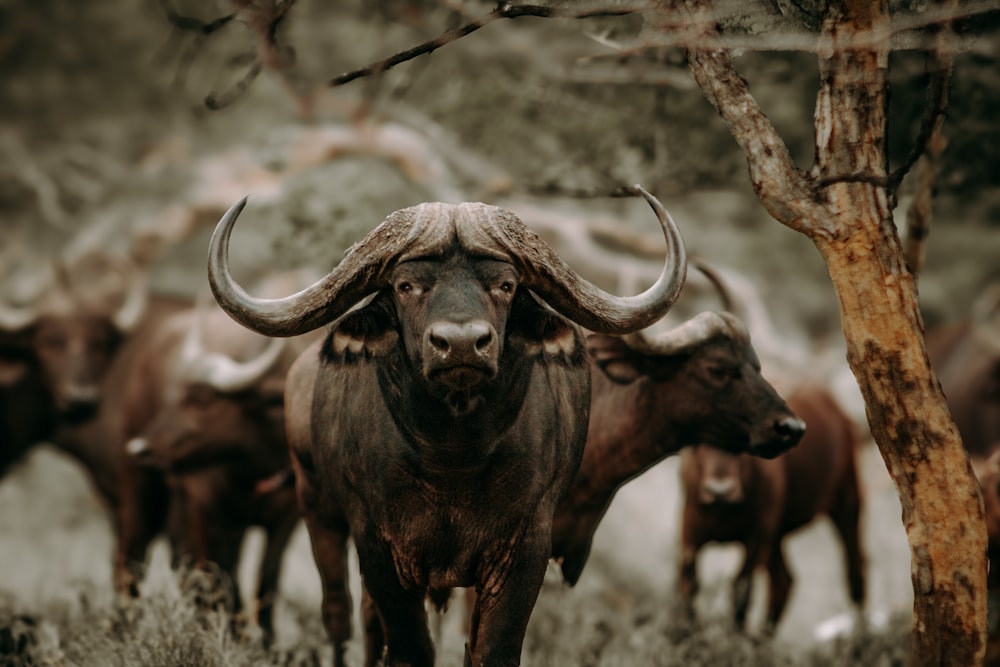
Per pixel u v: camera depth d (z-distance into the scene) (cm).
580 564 2589
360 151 4731
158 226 6606
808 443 3784
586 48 3269
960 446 2128
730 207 7169
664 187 3759
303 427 2352
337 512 2386
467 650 2123
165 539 4362
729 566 5181
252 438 3403
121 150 7906
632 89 4250
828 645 3406
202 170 6812
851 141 2122
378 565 2048
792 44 2261
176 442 3384
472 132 4681
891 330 2114
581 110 4359
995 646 2520
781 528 3825
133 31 8131
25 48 8038
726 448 2578
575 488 2558
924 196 2683
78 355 4469
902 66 3188
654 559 4753
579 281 1945
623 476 2592
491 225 1895
